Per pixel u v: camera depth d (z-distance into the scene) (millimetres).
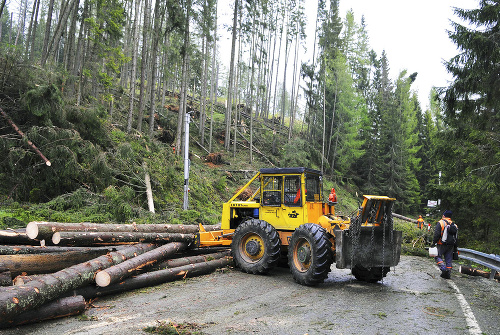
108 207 11008
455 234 8406
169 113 29312
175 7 20375
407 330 4320
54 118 12219
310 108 34625
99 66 17781
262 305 5297
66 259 5605
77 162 12141
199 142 29203
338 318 4746
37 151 10914
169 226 8016
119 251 6078
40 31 47656
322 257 6574
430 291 6723
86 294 5152
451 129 14078
